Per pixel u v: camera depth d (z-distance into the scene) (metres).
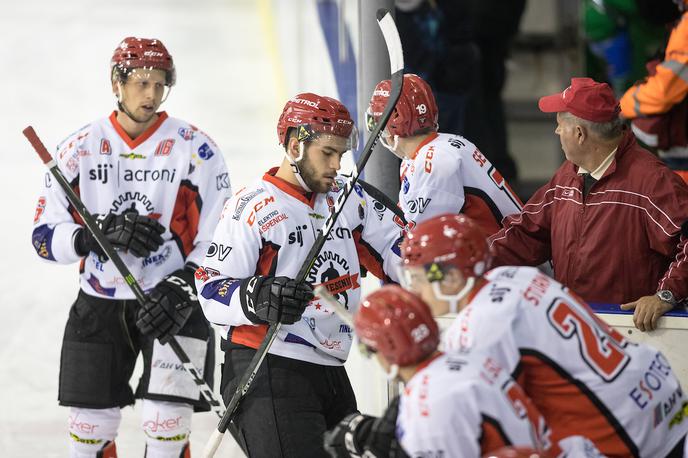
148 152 11.25
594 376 7.78
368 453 7.82
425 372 7.11
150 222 10.83
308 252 9.67
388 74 12.33
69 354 11.27
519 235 11.33
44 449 13.66
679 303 10.34
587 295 10.80
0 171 28.83
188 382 11.12
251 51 42.88
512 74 22.92
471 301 7.84
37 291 20.38
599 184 10.61
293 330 9.55
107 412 11.38
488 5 17.95
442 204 11.41
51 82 38.81
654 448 8.02
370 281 15.05
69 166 11.15
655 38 17.30
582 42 17.83
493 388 7.01
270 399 9.41
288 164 9.71
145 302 10.68
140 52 10.90
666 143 13.70
